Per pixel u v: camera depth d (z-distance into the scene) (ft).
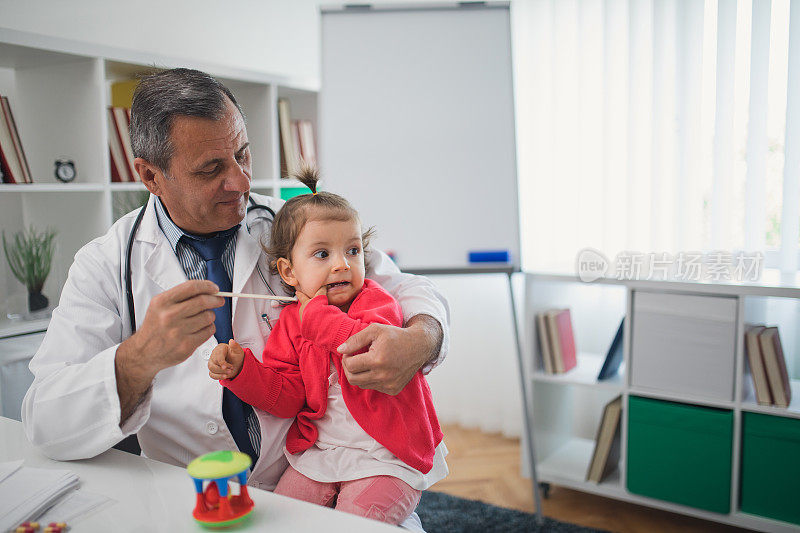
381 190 7.79
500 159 7.68
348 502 3.51
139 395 3.22
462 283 10.00
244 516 2.56
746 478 6.48
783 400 6.37
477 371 10.03
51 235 6.27
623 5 8.23
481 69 7.69
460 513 7.29
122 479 3.01
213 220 3.88
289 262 3.94
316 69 10.58
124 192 7.04
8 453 3.34
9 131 6.09
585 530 6.86
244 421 3.90
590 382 7.40
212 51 9.19
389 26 7.78
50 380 3.27
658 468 6.95
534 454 7.75
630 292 7.09
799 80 7.06
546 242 9.23
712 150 7.70
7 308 6.02
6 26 7.02
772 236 7.57
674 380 6.88
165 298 2.96
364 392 3.67
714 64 7.71
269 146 8.23
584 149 8.65
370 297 3.93
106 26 7.98
